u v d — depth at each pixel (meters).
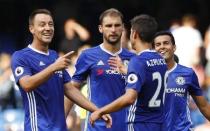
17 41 40.75
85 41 33.78
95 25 40.62
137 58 19.00
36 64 19.42
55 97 19.48
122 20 20.92
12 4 41.78
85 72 21.11
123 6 40.91
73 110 26.53
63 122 19.61
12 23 41.62
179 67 21.61
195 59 35.41
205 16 42.16
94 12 40.84
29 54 19.47
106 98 20.84
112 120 20.73
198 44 35.75
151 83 19.08
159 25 41.06
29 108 19.30
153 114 19.22
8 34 41.03
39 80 18.70
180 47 35.50
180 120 21.33
